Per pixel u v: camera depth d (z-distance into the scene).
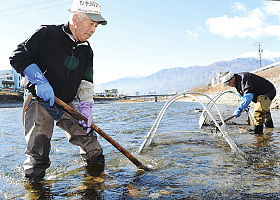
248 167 3.16
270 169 3.04
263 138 5.30
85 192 2.39
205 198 2.20
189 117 11.50
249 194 2.26
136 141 5.48
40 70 2.66
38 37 2.61
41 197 2.29
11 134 6.91
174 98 4.99
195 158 3.72
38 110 2.75
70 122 3.11
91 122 2.98
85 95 3.09
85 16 2.64
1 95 40.44
